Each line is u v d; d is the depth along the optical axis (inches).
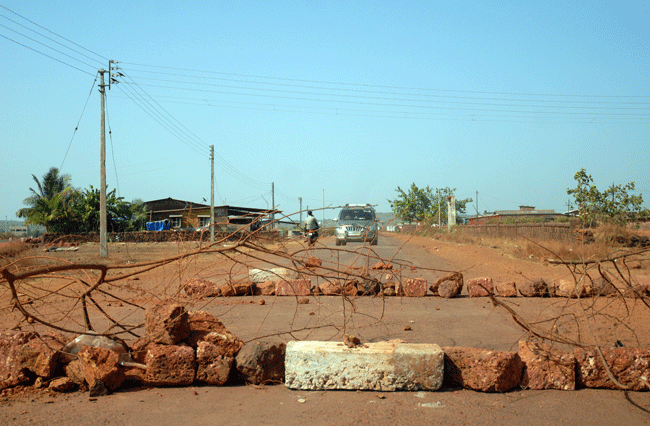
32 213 1352.1
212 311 300.8
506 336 231.3
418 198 2300.7
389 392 159.2
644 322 256.7
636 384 159.5
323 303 336.2
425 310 306.2
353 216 1040.2
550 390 160.9
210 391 159.3
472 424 131.2
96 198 1403.8
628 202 762.2
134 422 132.3
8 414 137.8
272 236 218.8
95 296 361.4
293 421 133.1
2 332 166.7
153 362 161.3
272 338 227.6
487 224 1176.2
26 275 145.0
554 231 753.6
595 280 343.3
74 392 159.3
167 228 1667.1
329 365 160.6
